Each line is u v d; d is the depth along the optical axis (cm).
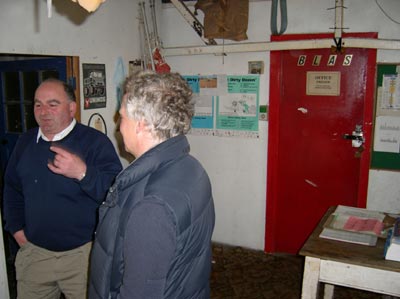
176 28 343
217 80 337
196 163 114
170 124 104
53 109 170
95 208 173
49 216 172
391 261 158
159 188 96
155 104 102
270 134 326
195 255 104
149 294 93
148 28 329
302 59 309
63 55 246
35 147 176
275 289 285
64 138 175
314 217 328
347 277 162
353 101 300
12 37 210
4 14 204
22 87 269
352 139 304
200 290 110
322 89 307
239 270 313
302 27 304
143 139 107
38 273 179
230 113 338
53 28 236
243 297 274
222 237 360
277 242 345
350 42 287
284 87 319
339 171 313
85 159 175
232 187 349
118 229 102
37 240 176
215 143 348
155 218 92
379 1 280
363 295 278
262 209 341
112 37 290
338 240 177
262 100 326
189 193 99
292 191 331
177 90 106
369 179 304
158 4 341
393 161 294
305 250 168
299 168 326
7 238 314
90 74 270
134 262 93
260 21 315
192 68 345
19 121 275
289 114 321
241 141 338
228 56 330
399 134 289
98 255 108
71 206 171
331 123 309
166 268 94
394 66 283
